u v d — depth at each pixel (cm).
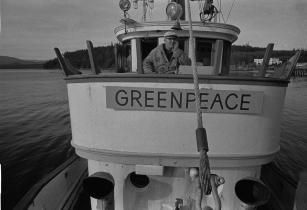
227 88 266
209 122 272
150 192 315
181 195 311
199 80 264
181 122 272
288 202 391
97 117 285
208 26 418
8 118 2031
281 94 285
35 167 1030
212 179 200
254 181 287
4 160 1110
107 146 288
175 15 407
